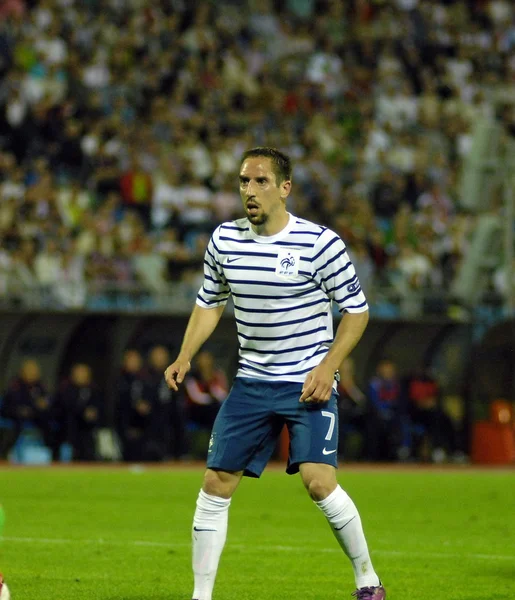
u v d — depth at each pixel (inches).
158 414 2878.9
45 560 1282.0
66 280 3139.8
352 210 3784.5
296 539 1503.4
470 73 4731.8
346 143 4185.5
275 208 910.4
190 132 3890.3
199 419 2938.0
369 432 3041.3
